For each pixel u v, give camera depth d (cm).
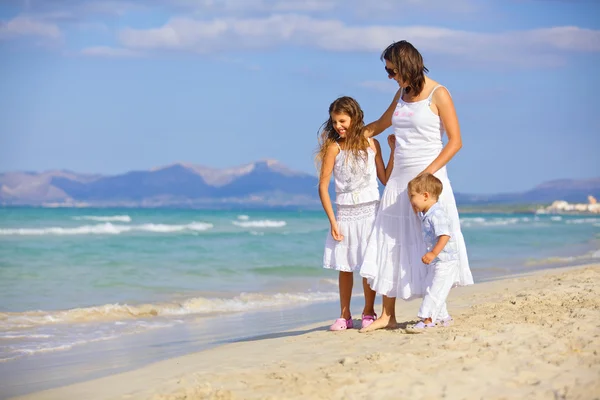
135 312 903
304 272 1468
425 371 393
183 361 532
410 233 527
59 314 874
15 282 1226
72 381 525
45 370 567
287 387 389
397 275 531
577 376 364
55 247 1964
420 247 525
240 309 945
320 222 4612
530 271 1392
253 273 1442
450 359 415
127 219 4356
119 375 500
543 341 444
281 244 2288
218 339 698
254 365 471
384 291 531
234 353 538
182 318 865
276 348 534
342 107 544
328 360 457
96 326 799
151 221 4225
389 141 562
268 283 1280
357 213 559
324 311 902
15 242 2159
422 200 502
